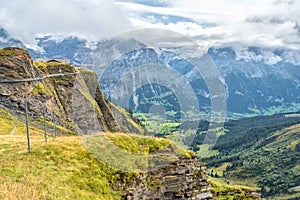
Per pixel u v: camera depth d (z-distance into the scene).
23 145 37.66
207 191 34.34
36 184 26.86
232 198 56.91
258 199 61.50
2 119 99.75
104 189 29.33
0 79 121.00
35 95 123.56
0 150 35.84
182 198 31.91
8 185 25.55
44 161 31.34
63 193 26.75
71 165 30.94
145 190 30.20
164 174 31.78
